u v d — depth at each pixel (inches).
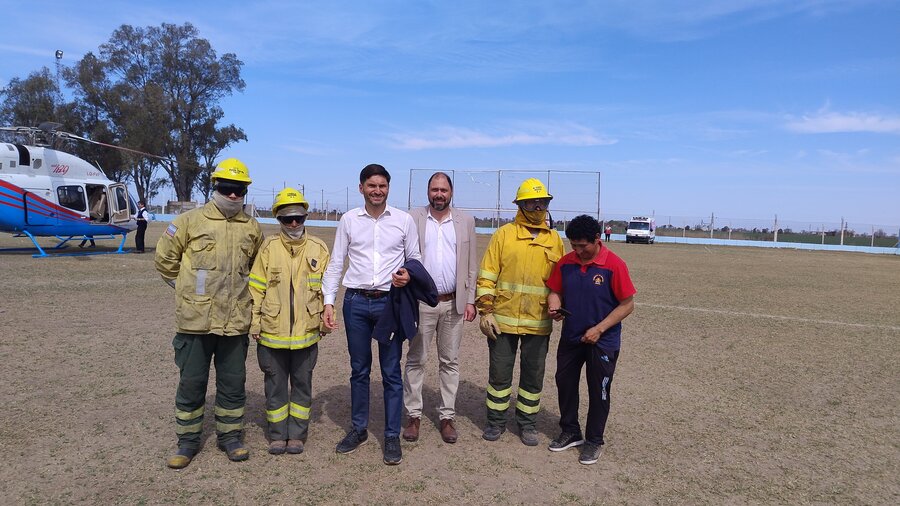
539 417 213.8
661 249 1519.4
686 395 241.1
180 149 2074.3
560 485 158.2
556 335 370.3
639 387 250.8
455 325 185.8
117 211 744.3
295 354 171.6
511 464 171.0
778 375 274.2
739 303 508.7
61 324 329.7
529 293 180.1
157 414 199.0
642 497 152.9
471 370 276.7
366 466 166.1
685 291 585.3
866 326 408.5
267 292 167.3
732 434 199.2
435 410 218.5
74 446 171.6
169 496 145.0
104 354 271.0
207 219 159.6
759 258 1237.1
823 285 688.4
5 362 251.3
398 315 165.9
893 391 252.8
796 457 181.0
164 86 2096.5
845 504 151.6
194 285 156.5
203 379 161.6
